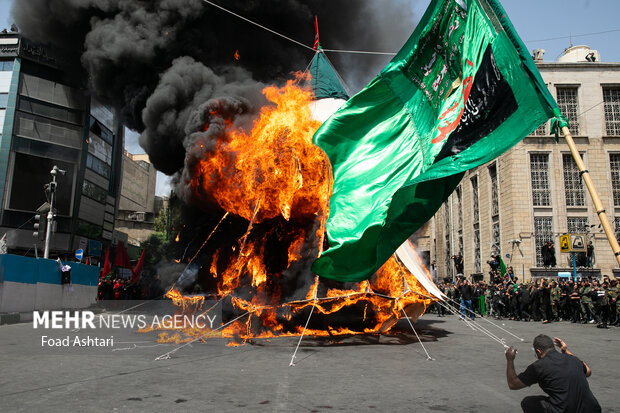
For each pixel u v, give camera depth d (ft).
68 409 14.48
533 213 100.73
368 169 27.78
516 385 11.68
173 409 14.58
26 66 106.32
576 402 10.62
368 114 28.78
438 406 15.30
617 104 104.68
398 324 48.16
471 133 21.68
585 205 101.09
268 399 16.02
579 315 58.59
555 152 102.63
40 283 56.29
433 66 26.50
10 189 102.42
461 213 128.67
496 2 20.16
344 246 25.57
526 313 60.95
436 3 26.30
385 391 17.40
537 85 17.81
